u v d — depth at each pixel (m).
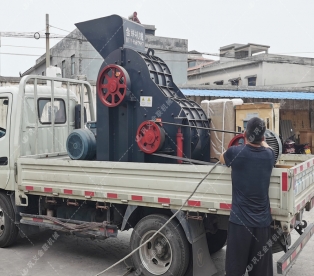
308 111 17.34
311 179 4.25
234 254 3.37
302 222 4.74
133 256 4.36
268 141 4.04
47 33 17.06
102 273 4.44
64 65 25.62
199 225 4.12
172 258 4.07
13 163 5.29
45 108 5.90
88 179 4.51
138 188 4.16
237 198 3.37
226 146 4.70
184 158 4.24
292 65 25.08
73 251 5.43
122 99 4.57
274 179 3.41
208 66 28.92
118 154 4.81
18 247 5.63
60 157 5.86
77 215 5.01
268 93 17.08
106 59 4.83
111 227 4.52
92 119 6.65
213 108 4.81
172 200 3.93
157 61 5.00
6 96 5.51
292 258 3.68
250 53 28.84
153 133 4.35
